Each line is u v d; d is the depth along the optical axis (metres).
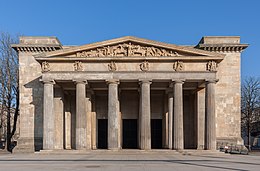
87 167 34.38
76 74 60.41
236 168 33.84
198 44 74.50
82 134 59.81
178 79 60.06
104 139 75.12
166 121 72.19
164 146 73.06
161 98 76.38
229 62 71.06
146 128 59.56
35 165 37.09
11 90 80.25
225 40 71.56
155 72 60.31
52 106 60.41
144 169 32.12
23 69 71.69
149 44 60.91
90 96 69.69
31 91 71.31
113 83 60.25
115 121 59.91
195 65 60.69
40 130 70.25
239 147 67.88
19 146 69.69
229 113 70.00
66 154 56.94
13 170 31.78
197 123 67.56
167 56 60.22
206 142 59.62
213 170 31.59
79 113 59.94
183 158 48.34
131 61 60.59
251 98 99.44
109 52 61.03
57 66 60.78
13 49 78.62
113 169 32.16
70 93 72.62
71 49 60.47
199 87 67.19
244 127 105.06
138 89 70.00
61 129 66.56
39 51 71.69
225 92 70.38
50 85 60.41
